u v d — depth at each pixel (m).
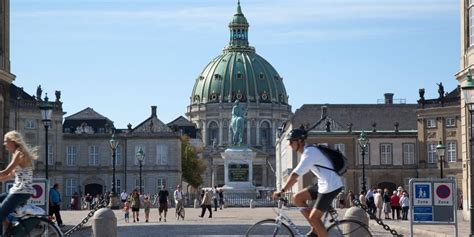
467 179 48.19
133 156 145.38
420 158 125.31
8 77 48.31
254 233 17.52
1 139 48.00
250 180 110.62
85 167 145.62
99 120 152.62
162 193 56.81
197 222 53.31
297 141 16.73
